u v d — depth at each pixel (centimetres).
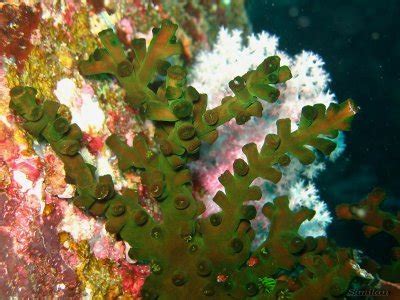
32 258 24
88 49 34
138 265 31
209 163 45
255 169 27
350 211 33
